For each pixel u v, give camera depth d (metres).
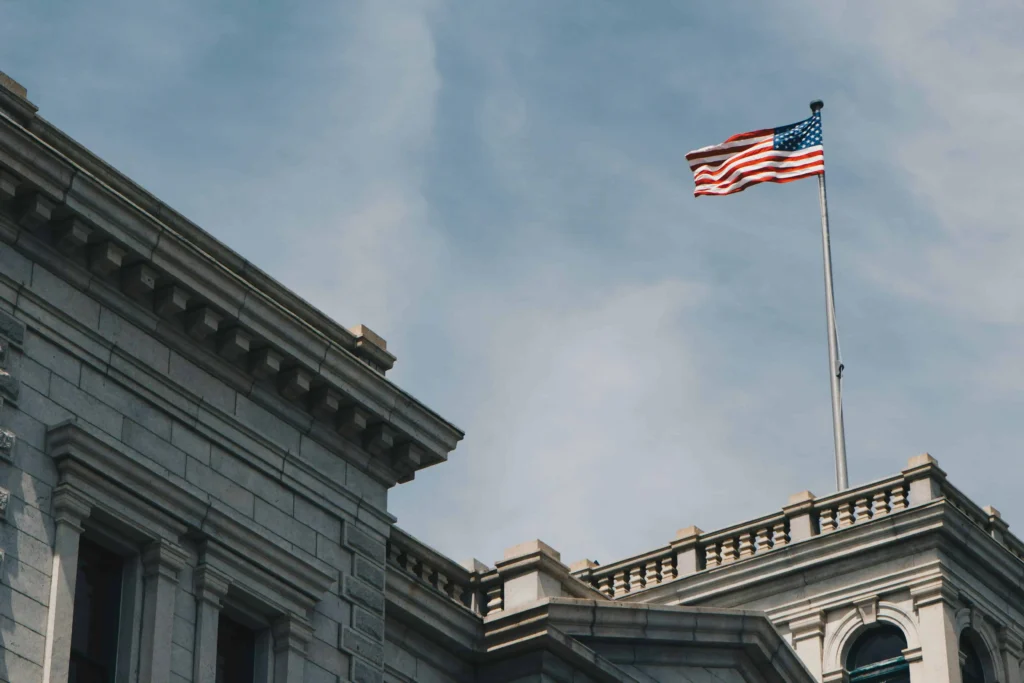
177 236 38.53
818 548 59.78
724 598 60.78
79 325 37.50
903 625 58.16
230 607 38.88
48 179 36.66
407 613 43.53
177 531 37.88
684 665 47.09
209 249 40.34
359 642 41.00
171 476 38.22
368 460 42.72
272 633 39.47
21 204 36.66
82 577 36.66
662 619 46.41
